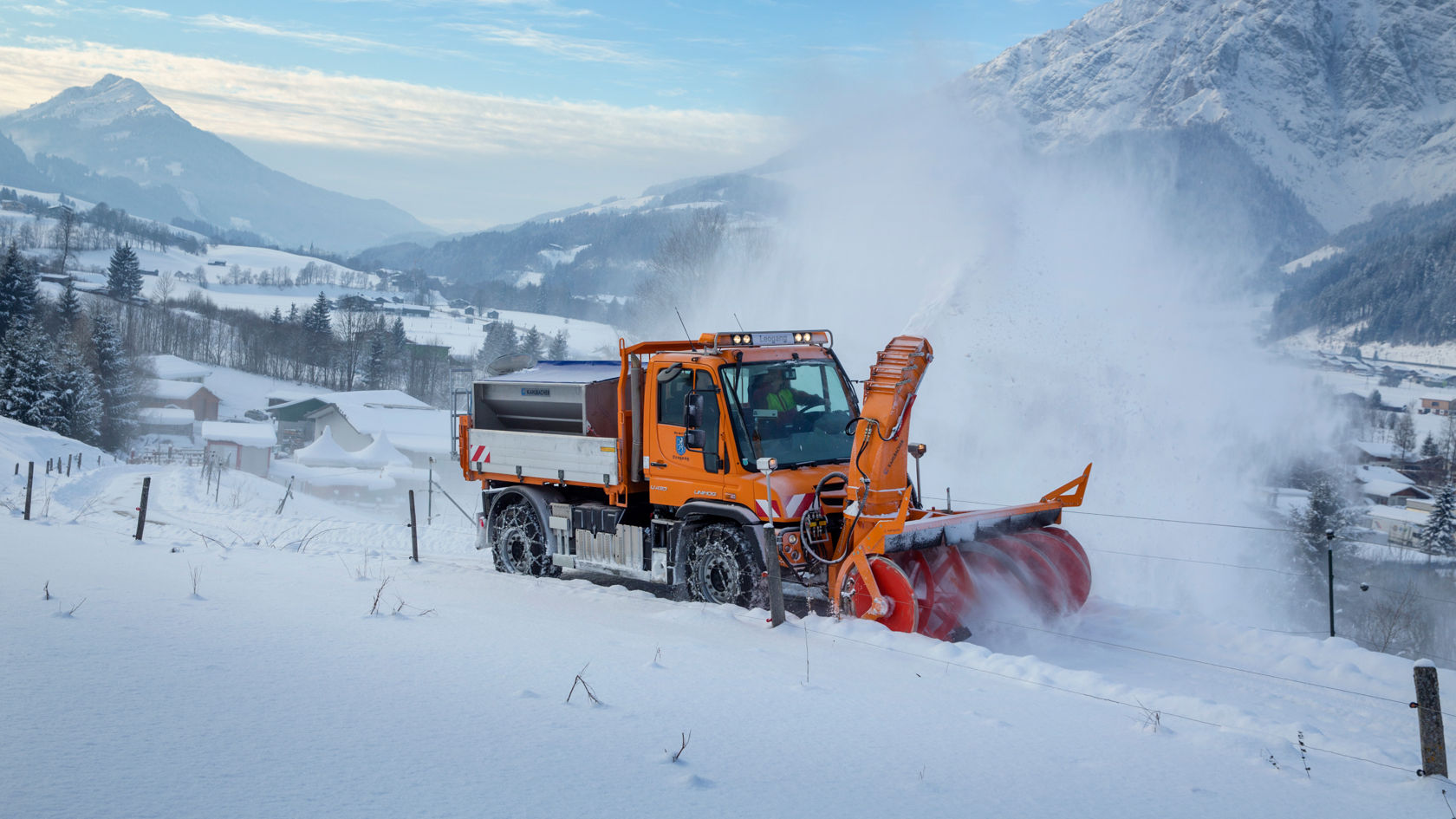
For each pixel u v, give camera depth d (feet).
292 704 17.94
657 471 35.19
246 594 30.17
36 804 12.56
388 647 23.25
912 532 28.55
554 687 20.43
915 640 26.81
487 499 42.55
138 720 16.33
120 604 26.45
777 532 31.30
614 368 39.32
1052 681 23.84
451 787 14.33
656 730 17.99
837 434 34.76
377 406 298.97
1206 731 20.25
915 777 16.49
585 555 37.73
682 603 33.22
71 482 97.66
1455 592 131.34
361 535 62.18
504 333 499.51
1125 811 15.61
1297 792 17.11
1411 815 16.37
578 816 13.58
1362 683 26.08
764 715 19.54
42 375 215.72
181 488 93.56
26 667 18.95
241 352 463.01
